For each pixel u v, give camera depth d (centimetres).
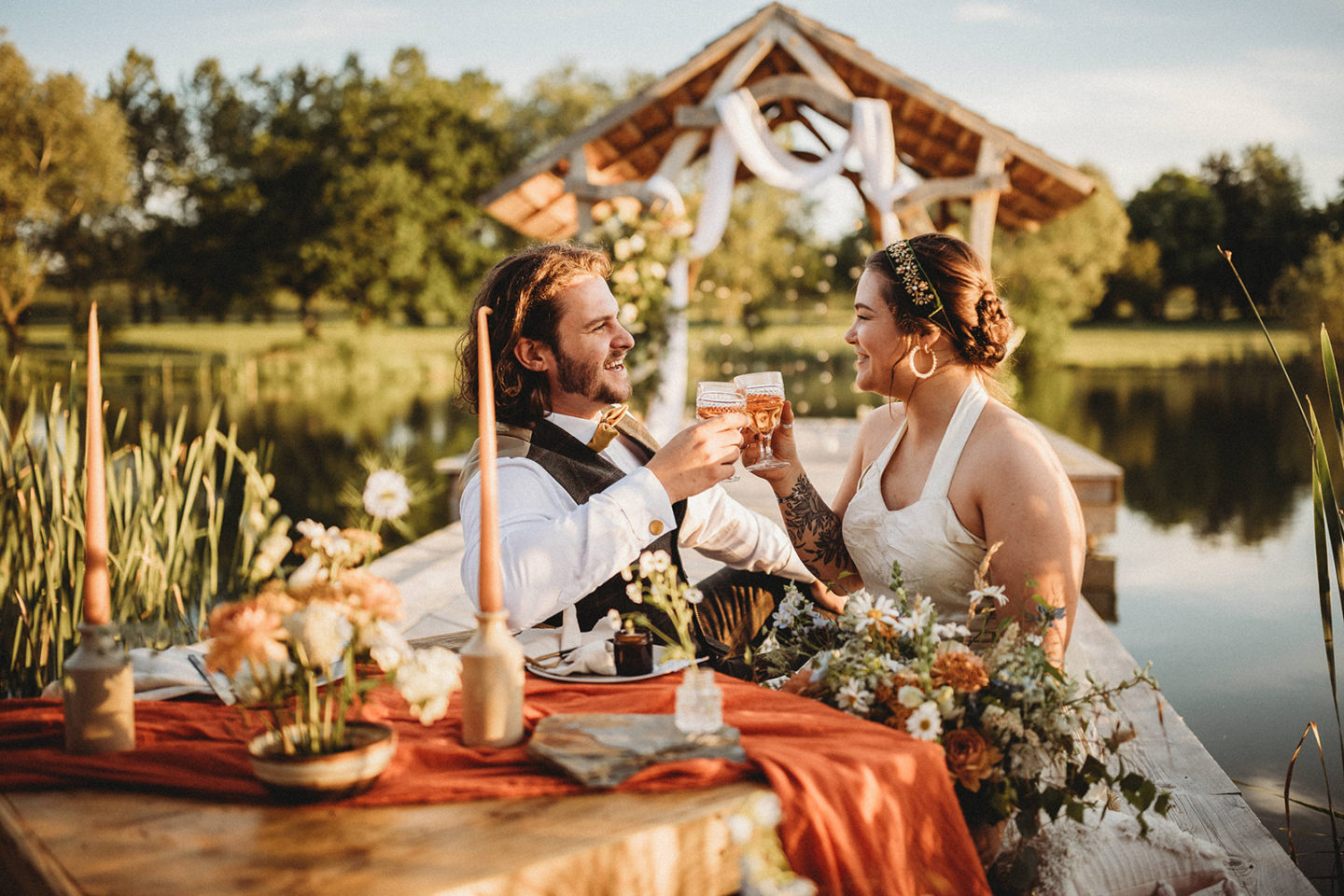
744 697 156
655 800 122
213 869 105
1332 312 1998
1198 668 399
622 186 666
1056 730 158
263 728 139
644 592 200
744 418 189
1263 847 218
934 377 205
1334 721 338
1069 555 186
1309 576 559
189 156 3856
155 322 4012
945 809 134
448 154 3500
